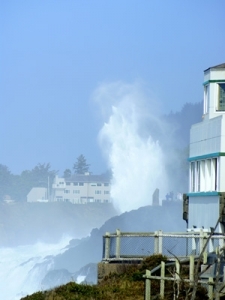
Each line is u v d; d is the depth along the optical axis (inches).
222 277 3750.0
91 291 4269.2
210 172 5492.1
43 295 4370.1
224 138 5265.8
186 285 3806.6
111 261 4751.5
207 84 5728.3
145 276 3816.4
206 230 5433.1
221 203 5182.1
